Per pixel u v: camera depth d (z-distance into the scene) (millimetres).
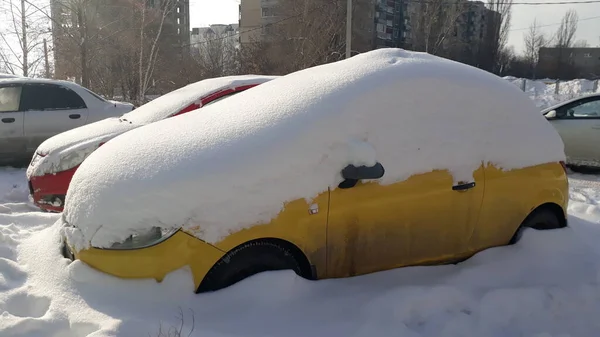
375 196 3326
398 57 4016
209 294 2918
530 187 4016
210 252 2922
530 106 4227
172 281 2887
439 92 3721
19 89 8570
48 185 5387
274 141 3141
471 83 3908
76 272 3051
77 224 3164
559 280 3674
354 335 2807
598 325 3316
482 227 3803
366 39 48188
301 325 2842
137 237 2949
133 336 2631
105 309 2832
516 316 3297
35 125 8500
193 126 3475
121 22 19469
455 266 3676
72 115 8727
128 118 6305
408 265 3537
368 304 3045
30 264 3482
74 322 2779
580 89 31703
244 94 3963
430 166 3531
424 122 3588
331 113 3303
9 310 2992
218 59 30625
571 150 9148
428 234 3559
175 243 2893
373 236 3348
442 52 43906
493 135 3877
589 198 6980
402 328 2924
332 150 3227
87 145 5414
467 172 3670
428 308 3178
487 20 60406
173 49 29562
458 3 44656
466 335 3039
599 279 3740
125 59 22297
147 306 2838
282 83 3906
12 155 8492
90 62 19219
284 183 3062
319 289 3123
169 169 3029
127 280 2941
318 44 26188
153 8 19984
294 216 3078
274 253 3090
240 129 3266
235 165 3014
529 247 3898
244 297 2916
